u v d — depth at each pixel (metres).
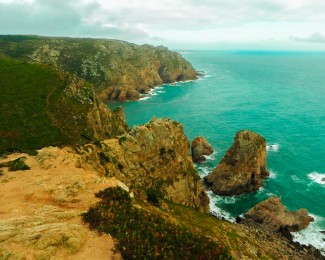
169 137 73.56
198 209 72.81
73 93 92.88
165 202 56.72
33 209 29.56
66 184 35.12
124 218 30.08
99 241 26.09
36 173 39.91
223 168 87.44
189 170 77.31
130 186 50.78
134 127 70.19
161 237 29.19
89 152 55.41
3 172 39.88
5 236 24.06
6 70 93.94
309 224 70.38
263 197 83.06
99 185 36.16
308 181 90.56
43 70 101.62
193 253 28.78
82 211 29.75
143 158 67.19
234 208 78.31
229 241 50.88
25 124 67.44
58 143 64.00
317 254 60.03
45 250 23.66
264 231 66.88
